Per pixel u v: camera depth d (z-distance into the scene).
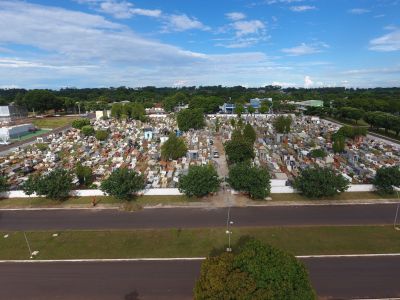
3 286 30.41
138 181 50.22
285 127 109.50
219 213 45.38
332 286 29.23
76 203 49.91
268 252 21.75
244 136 86.88
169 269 32.41
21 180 61.84
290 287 19.69
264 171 49.91
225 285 19.62
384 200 49.09
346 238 37.91
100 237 39.22
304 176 50.03
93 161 74.44
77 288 29.81
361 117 135.00
